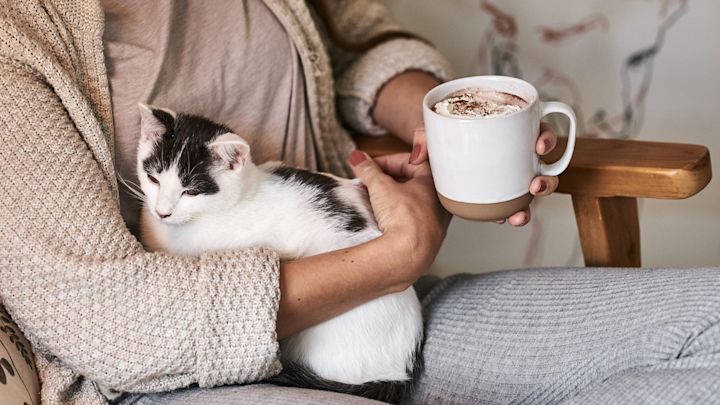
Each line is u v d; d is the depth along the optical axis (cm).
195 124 94
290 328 87
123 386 82
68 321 78
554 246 173
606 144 103
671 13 158
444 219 96
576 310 91
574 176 99
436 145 83
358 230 97
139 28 96
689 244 169
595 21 161
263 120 109
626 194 98
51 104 84
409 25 165
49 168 81
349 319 91
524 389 92
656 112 167
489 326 97
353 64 126
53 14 88
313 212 98
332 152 120
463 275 108
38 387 85
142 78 96
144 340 79
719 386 72
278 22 107
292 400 79
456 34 166
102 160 88
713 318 78
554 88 168
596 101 168
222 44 102
